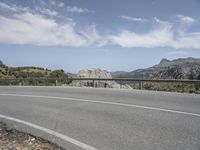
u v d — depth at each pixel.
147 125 7.78
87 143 6.35
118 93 16.05
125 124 7.98
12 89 21.73
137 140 6.42
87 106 11.41
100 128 7.63
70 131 7.44
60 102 12.87
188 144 6.03
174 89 18.69
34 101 13.61
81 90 18.72
